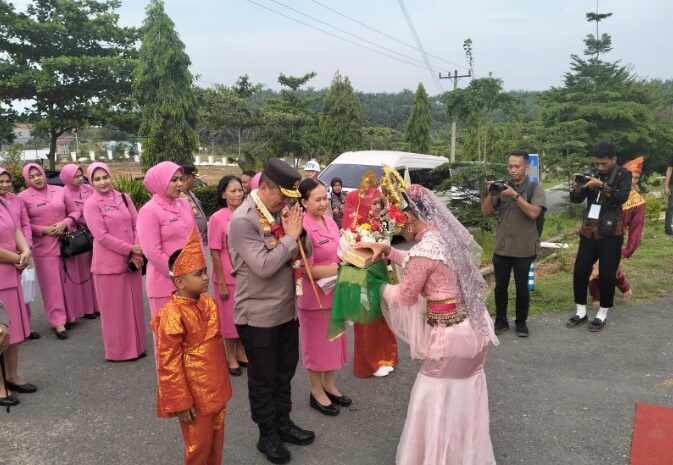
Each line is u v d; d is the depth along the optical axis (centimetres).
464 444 314
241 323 354
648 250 938
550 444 378
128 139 5234
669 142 2142
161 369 293
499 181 541
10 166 1473
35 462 363
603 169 566
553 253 993
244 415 425
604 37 2300
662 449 366
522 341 562
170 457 369
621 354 525
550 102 2295
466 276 308
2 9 2305
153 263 461
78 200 654
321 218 428
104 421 417
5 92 2323
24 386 464
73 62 2300
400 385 477
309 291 407
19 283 471
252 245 336
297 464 359
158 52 1944
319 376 425
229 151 4131
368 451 375
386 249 342
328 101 2945
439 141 4284
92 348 573
